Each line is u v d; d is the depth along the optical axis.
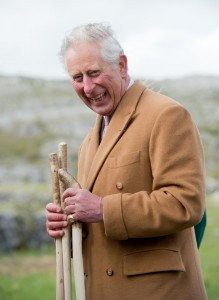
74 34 2.81
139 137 2.83
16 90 48.78
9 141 35.47
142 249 2.81
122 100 2.94
